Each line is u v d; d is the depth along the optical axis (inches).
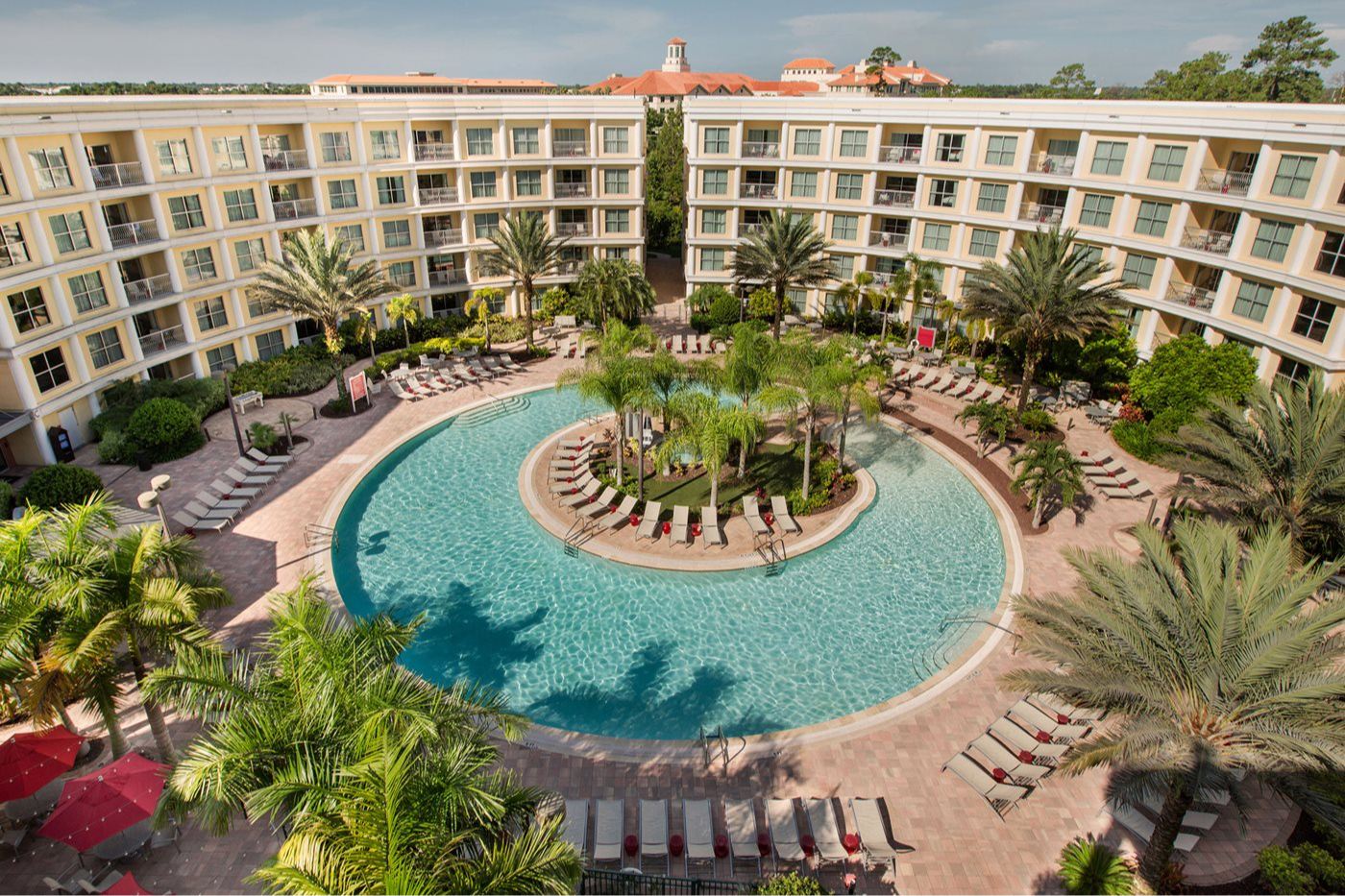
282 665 460.8
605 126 1792.6
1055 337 1298.0
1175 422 1155.3
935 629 827.4
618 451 1081.4
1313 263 1128.8
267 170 1467.8
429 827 353.7
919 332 1581.0
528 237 1544.0
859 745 658.2
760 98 1726.1
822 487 1093.8
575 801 585.0
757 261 1526.8
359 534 997.8
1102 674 513.0
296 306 1334.9
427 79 4571.9
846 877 542.9
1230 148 1305.4
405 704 425.4
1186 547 575.8
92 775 517.7
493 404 1387.8
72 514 550.0
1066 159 1492.4
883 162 1699.1
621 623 836.6
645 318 1893.5
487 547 971.3
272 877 334.0
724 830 582.6
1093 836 575.5
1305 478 762.8
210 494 1024.9
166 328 1349.7
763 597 880.3
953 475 1162.0
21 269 1075.3
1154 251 1366.9
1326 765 446.6
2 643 488.4
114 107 1197.1
